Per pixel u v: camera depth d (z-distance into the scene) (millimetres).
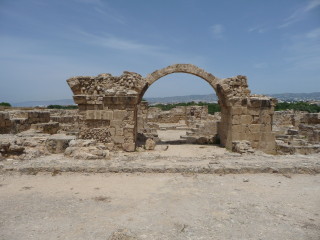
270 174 10164
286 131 25250
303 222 6336
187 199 7727
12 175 9680
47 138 13820
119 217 6570
